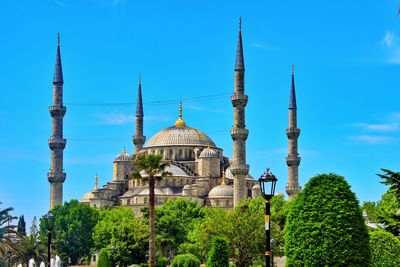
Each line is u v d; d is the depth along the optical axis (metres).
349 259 60.00
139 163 93.06
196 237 153.12
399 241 72.25
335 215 60.62
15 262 116.50
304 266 60.81
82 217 177.88
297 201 63.06
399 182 77.56
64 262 162.12
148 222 140.75
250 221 121.38
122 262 130.12
